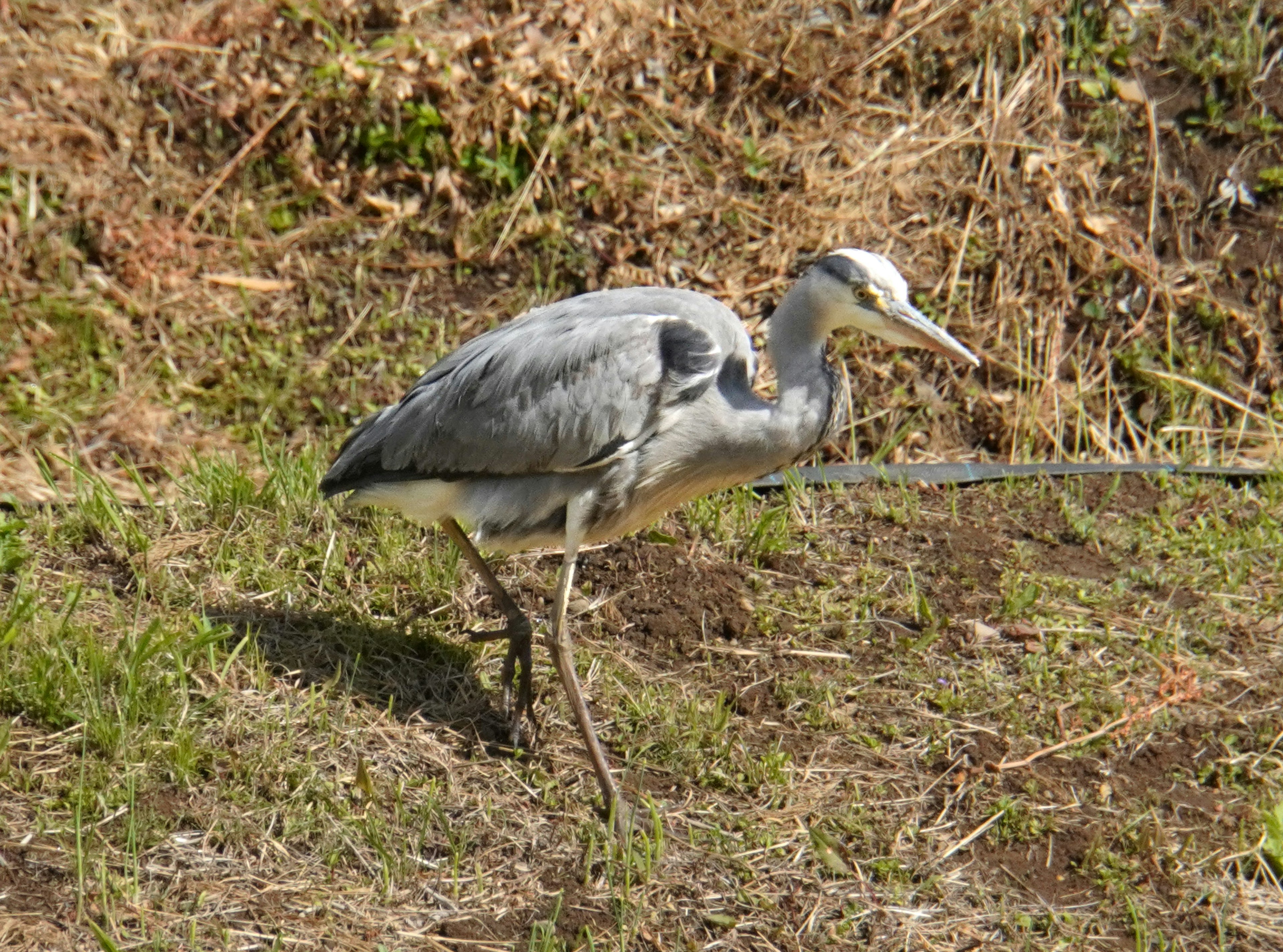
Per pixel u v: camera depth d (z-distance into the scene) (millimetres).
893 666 9578
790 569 10508
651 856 7691
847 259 8578
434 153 13727
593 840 7656
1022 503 11805
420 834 7691
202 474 10602
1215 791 8773
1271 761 8977
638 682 9164
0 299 12500
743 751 8633
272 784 7824
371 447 8828
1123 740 9062
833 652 9641
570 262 13500
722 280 13516
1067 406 13516
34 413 11844
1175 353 14070
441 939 7059
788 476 11227
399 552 9945
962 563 10750
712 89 14562
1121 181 14852
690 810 8203
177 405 12250
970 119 14883
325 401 12453
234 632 9047
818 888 7758
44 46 13914
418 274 13352
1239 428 13727
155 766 7793
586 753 8641
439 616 9578
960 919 7648
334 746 8211
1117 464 12641
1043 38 15281
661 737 8680
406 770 8195
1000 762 8781
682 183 14023
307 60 14008
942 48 15047
